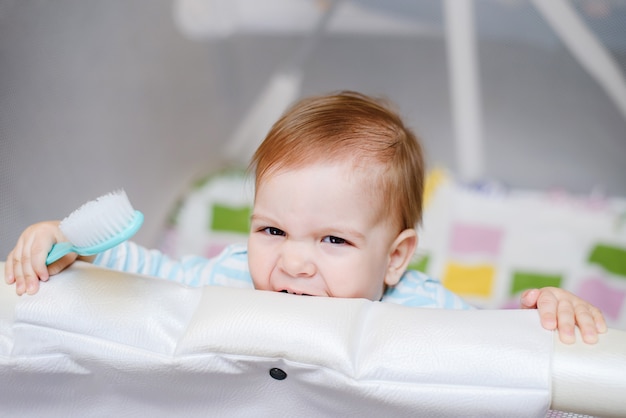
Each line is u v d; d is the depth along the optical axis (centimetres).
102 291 59
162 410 61
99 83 139
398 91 160
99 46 138
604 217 150
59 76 132
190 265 96
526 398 52
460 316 56
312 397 57
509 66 155
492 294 145
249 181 149
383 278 84
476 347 53
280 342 54
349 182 77
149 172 150
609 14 142
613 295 142
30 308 58
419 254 147
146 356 56
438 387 52
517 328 54
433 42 156
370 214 79
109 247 56
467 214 152
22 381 61
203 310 57
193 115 156
